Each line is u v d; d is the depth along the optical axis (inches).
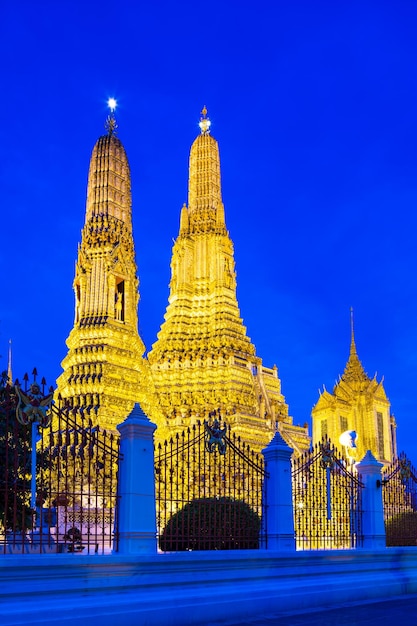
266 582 828.6
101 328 2206.0
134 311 2346.2
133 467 741.3
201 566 763.4
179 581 734.5
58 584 634.2
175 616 703.7
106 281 2278.5
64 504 813.9
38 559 622.8
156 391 3004.4
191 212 3491.6
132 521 723.4
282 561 858.1
